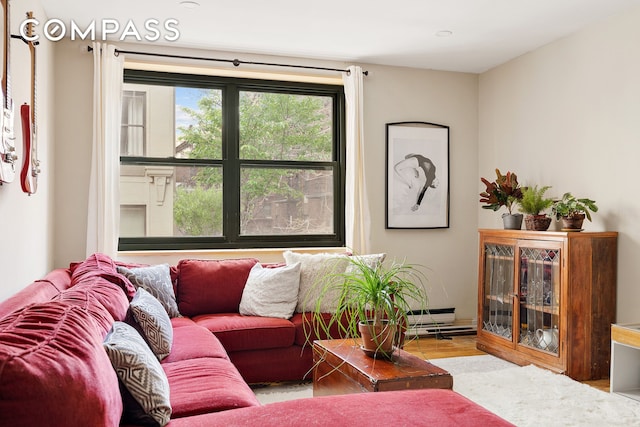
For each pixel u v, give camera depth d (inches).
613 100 149.9
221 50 180.5
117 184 165.9
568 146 166.7
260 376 135.3
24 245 115.5
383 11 148.1
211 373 88.8
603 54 153.6
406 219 201.6
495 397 127.0
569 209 149.8
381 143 199.2
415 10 147.3
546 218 160.7
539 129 179.2
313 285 137.0
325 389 108.7
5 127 90.3
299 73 189.0
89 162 167.3
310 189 197.2
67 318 57.7
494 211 197.6
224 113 187.5
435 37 169.2
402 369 94.1
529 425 109.5
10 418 41.7
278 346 136.5
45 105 145.6
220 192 187.0
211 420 63.3
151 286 139.5
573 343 143.6
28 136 110.7
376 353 100.7
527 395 128.3
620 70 147.9
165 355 98.8
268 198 192.2
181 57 173.2
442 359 166.7
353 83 189.9
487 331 176.4
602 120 153.6
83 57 167.2
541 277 153.3
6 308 76.4
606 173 152.3
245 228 189.5
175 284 153.3
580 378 144.2
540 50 178.7
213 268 155.1
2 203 95.2
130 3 141.6
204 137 185.9
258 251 183.9
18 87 108.3
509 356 164.6
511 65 193.2
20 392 42.2
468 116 211.0
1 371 41.9
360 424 60.7
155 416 64.1
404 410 65.7
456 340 193.9
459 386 135.6
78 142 166.6
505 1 141.2
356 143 189.9
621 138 147.3
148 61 172.7
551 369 147.9
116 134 165.9
